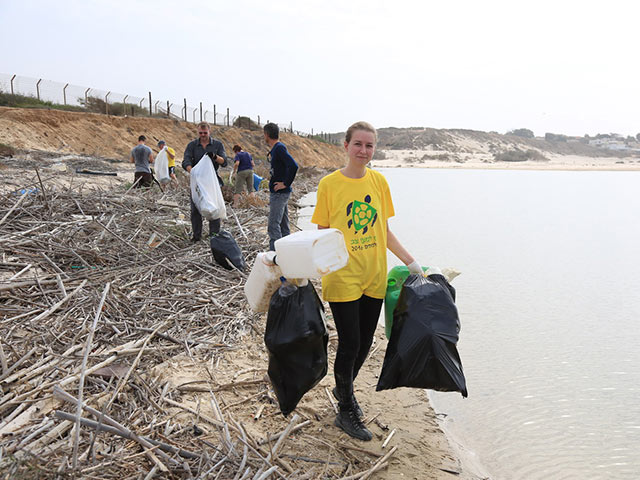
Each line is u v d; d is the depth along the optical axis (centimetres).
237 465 270
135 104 3856
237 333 468
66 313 434
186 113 4353
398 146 12544
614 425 378
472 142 13975
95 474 249
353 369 335
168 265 615
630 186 3797
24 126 2355
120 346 393
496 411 396
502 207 2009
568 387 439
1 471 232
